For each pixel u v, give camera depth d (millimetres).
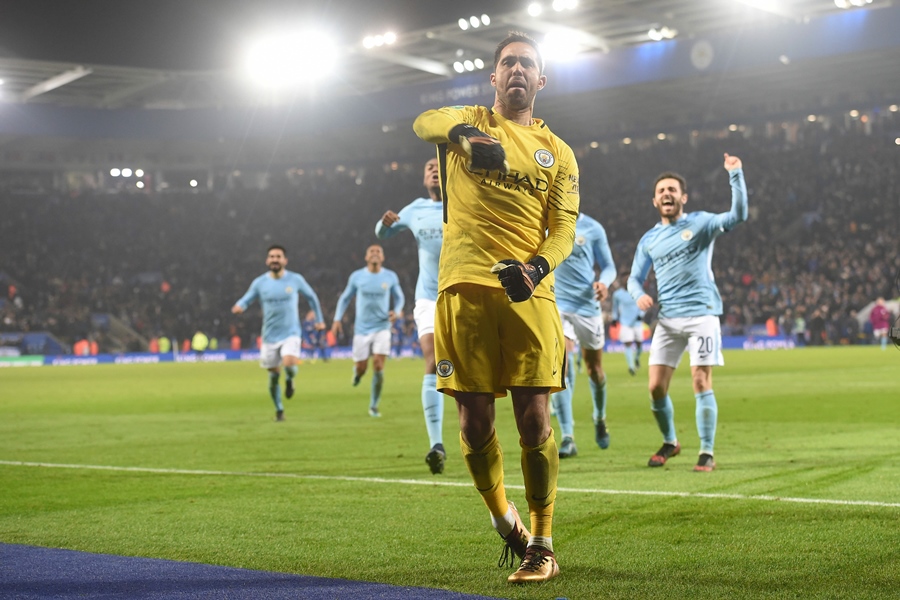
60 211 55281
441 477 7902
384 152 58375
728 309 44219
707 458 7957
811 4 35219
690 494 6633
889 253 43656
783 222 48062
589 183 52594
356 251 54000
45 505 6668
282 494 7035
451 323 4445
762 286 44500
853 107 47094
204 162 59000
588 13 37531
